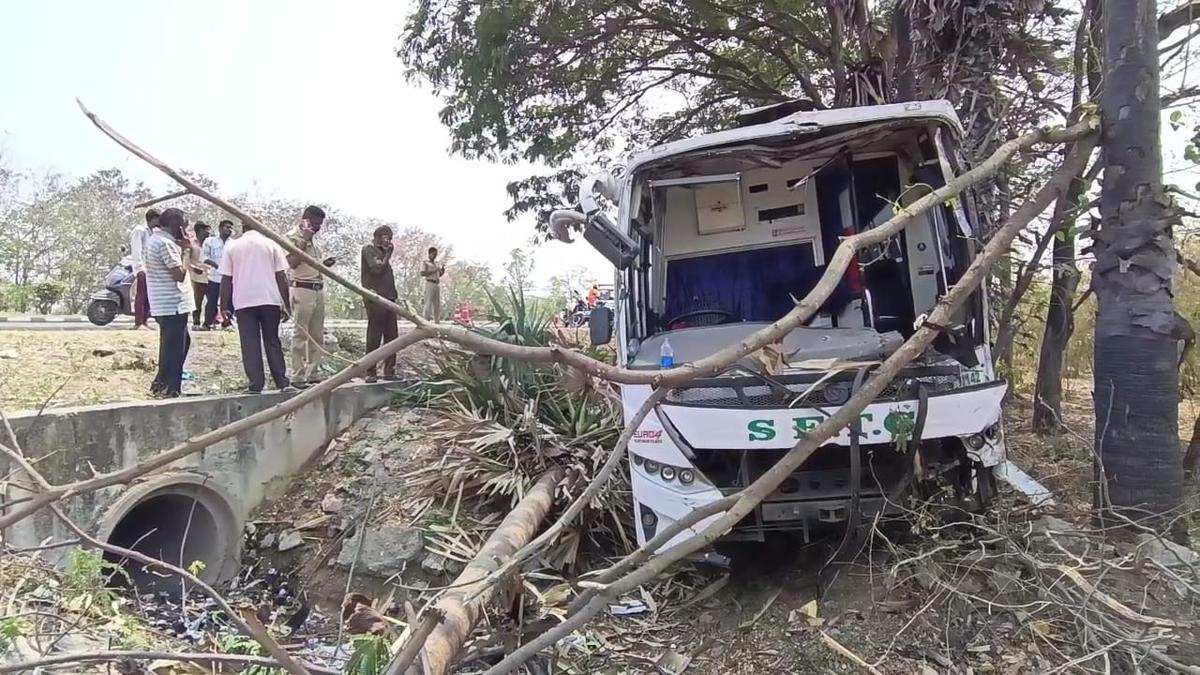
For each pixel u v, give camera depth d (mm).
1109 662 3461
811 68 14047
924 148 5328
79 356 8836
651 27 13000
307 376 8367
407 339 2555
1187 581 3875
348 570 6562
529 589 3771
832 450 4512
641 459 4668
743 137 5113
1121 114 4391
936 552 4363
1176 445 4441
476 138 13477
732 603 4711
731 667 4082
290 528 7285
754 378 4355
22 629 3682
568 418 7059
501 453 6812
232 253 7746
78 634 3984
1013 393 9641
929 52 7449
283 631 5082
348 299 19078
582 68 13477
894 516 4445
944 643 3902
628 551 5914
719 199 6027
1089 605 3732
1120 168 4457
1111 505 4504
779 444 4188
